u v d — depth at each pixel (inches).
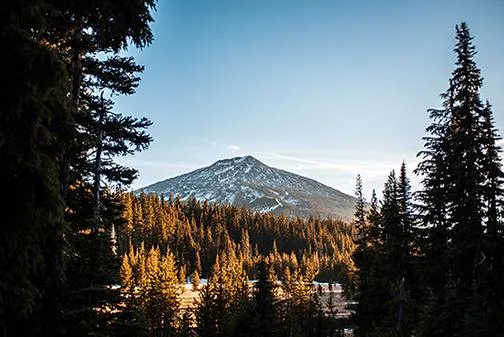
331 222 7322.8
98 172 595.2
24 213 215.2
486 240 744.3
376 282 1142.3
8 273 215.6
